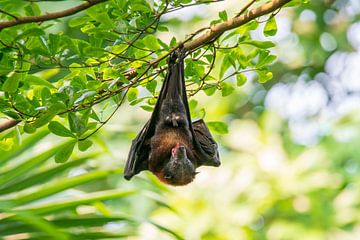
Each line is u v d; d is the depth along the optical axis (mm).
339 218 16719
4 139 8219
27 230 9164
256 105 21781
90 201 9352
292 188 16406
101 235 9578
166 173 9117
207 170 16812
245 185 16469
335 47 21688
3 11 6637
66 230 9727
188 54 7930
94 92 7340
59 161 7805
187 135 9055
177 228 15477
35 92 7773
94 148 12312
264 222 17578
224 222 15930
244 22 7656
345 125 18156
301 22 21375
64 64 7602
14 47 7004
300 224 17000
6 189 9445
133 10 7191
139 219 9555
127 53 7816
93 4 6754
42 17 6719
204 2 7508
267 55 8219
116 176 16062
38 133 9531
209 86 8539
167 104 8562
